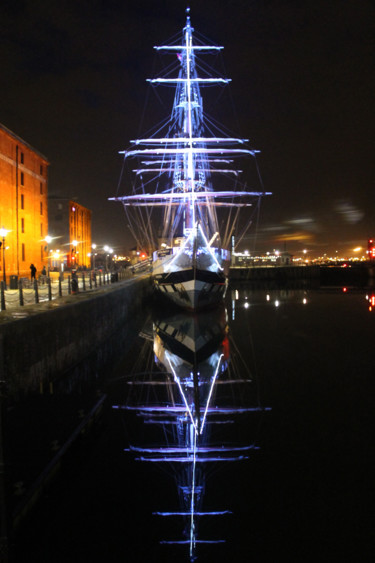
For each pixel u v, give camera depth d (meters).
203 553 6.61
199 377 18.36
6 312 13.58
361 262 121.19
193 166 39.69
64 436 9.19
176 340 27.44
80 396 13.32
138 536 7.14
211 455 10.38
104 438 11.40
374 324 33.50
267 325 33.41
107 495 8.42
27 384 11.88
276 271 119.25
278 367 19.84
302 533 7.25
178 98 40.03
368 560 6.64
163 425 12.46
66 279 44.31
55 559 6.55
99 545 6.84
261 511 7.98
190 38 38.22
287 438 11.50
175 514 7.67
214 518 7.64
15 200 36.28
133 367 20.38
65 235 70.06
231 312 42.69
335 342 26.02
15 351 11.10
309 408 14.02
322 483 8.97
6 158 34.53
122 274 49.69
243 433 11.90
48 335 13.82
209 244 34.50
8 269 34.50
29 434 9.33
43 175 44.28
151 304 50.66
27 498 6.91
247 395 15.55
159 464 9.80
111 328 25.02
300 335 28.69
